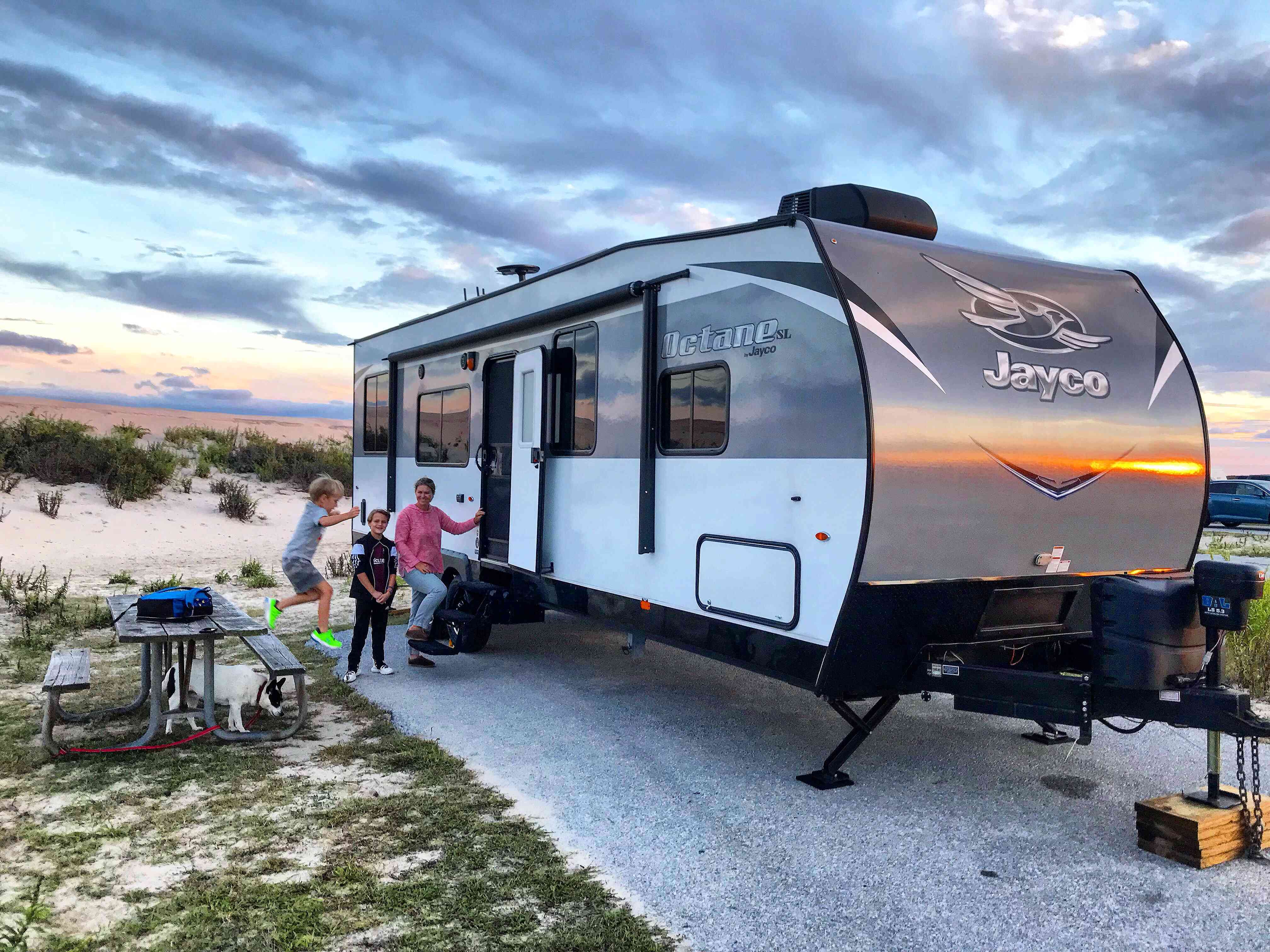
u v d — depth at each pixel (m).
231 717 5.18
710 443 4.93
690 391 5.09
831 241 4.23
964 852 3.80
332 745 5.08
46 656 7.06
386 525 6.64
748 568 4.61
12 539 12.48
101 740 5.10
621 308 5.67
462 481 7.89
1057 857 3.75
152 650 4.95
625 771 4.75
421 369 8.69
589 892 3.40
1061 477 4.44
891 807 4.29
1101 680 3.81
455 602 7.28
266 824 3.98
